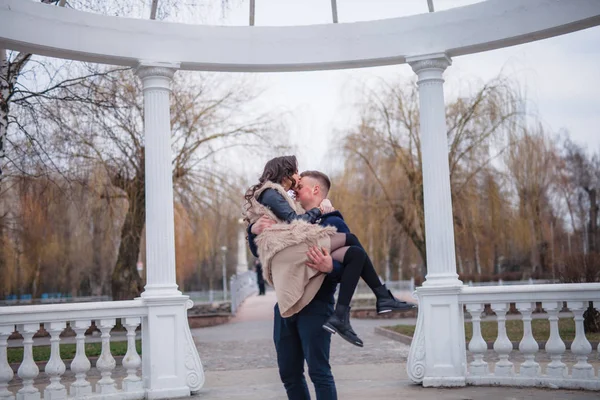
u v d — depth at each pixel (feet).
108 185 56.90
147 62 24.14
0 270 69.41
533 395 20.66
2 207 64.75
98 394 22.38
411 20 24.91
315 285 12.36
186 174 61.05
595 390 21.11
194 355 23.94
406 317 75.61
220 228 68.13
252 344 49.11
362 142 66.39
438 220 24.34
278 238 12.31
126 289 59.26
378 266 72.28
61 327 21.75
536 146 64.34
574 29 23.00
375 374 28.48
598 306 21.47
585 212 119.96
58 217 67.62
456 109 63.52
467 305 23.63
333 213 13.43
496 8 23.77
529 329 22.72
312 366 12.71
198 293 123.24
